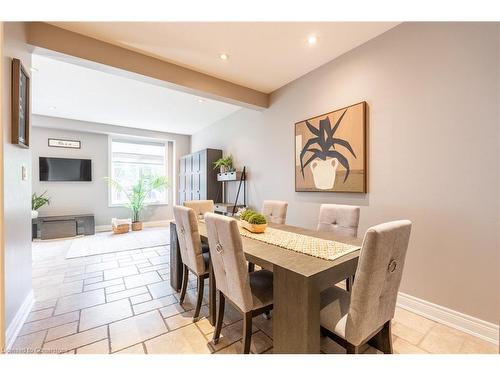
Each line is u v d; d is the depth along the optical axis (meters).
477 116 1.63
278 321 1.19
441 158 1.80
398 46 2.04
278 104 3.40
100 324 1.79
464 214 1.69
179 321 1.85
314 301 1.08
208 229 1.53
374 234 0.98
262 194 3.77
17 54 1.72
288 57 2.58
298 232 1.97
